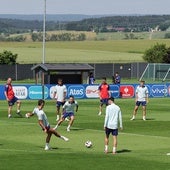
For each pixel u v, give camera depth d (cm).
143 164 3008
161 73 12069
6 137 4091
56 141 3925
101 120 5216
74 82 8881
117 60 17225
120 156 3269
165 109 6425
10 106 5369
